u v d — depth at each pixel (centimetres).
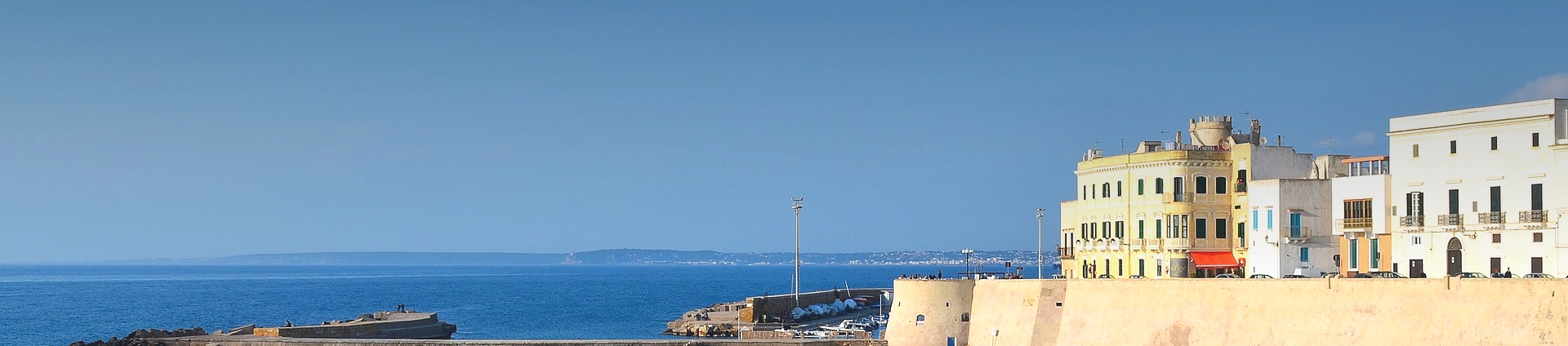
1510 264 9206
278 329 14362
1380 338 8169
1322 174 11625
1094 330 9981
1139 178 12125
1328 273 11025
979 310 10844
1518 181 9162
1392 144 10231
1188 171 11731
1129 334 9706
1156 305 9600
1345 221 10756
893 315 11150
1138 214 12119
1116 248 12338
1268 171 11675
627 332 18525
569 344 11750
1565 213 8800
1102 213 12688
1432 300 7994
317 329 14700
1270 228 11256
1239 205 11719
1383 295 8250
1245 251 11625
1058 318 10281
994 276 12600
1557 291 7400
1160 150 12138
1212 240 11744
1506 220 9231
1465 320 7794
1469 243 9512
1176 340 9375
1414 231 9975
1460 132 9638
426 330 16362
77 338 18362
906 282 11075
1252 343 8881
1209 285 9269
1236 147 11781
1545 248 8931
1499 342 7594
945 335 10838
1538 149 9031
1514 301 7600
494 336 17762
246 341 12850
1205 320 9231
